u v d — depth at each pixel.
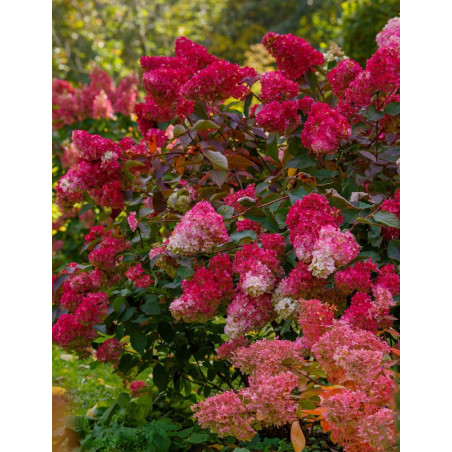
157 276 2.62
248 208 2.33
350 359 1.68
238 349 1.98
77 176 2.53
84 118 4.80
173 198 2.55
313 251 1.96
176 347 2.67
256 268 2.08
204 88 2.48
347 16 6.15
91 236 2.79
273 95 2.58
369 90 2.39
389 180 2.51
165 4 11.57
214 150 2.54
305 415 1.75
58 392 2.76
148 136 2.86
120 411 2.59
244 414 1.73
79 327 2.49
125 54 10.11
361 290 2.05
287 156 2.54
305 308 1.93
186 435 2.35
